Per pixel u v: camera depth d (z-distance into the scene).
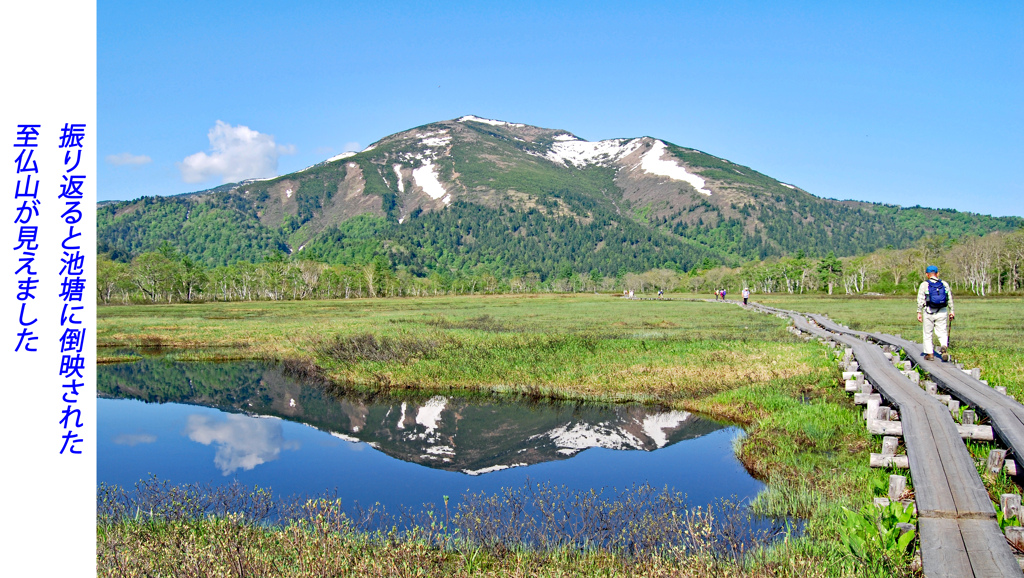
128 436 15.78
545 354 23.48
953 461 8.02
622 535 8.11
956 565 5.52
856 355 18.16
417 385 21.12
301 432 15.98
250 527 8.10
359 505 10.30
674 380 19.09
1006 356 18.22
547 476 11.89
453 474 12.22
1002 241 87.50
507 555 7.61
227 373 25.66
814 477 10.43
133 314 58.22
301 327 39.66
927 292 15.74
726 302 65.00
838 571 6.60
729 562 6.87
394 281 130.88
